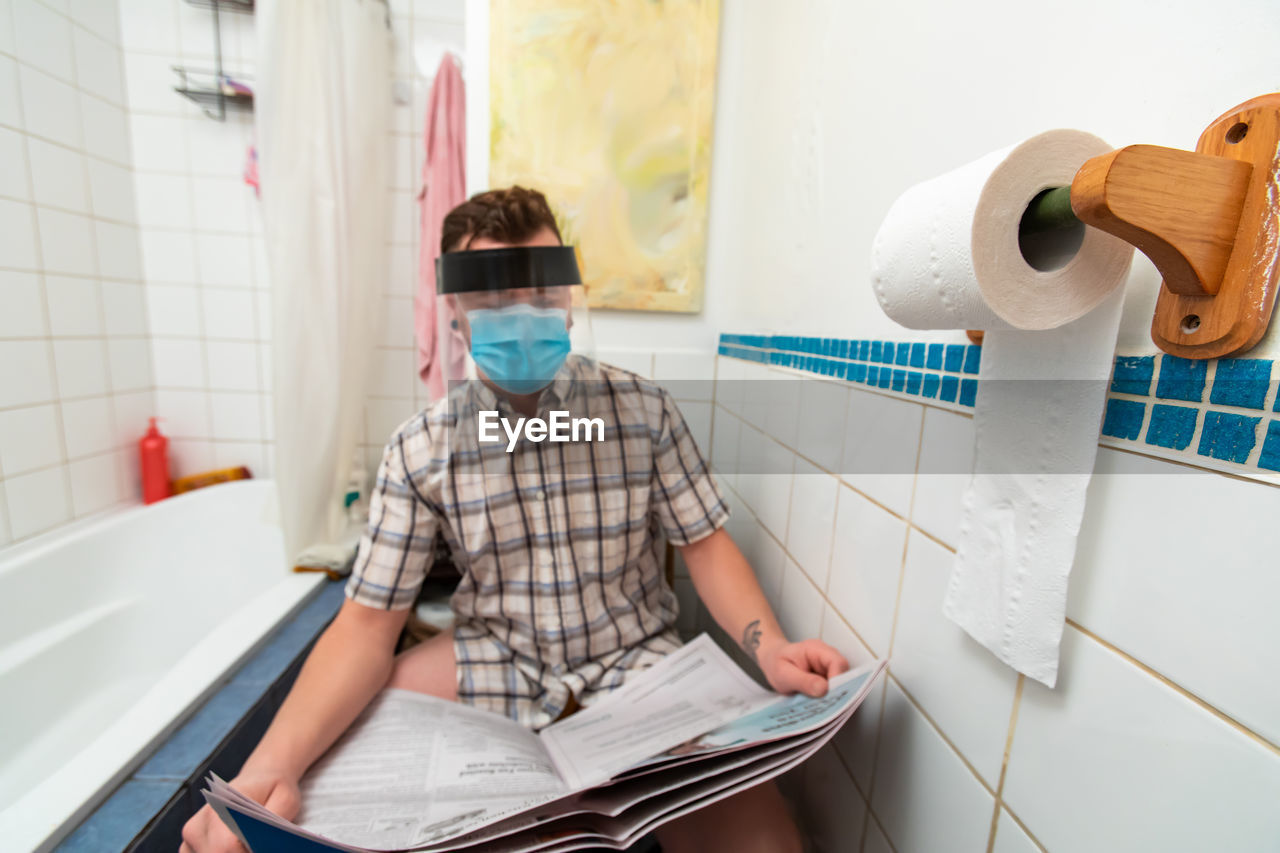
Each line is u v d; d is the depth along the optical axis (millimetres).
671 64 1078
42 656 1188
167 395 1690
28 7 1288
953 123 451
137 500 1609
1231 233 238
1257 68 236
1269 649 232
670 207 1125
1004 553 372
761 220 953
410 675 751
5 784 1059
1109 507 309
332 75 1241
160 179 1586
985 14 414
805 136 772
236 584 1542
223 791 384
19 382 1291
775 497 864
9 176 1265
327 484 1321
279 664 897
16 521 1281
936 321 322
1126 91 303
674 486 807
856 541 605
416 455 720
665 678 728
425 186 1414
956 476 437
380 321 1695
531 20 1044
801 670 599
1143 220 227
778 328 862
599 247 1125
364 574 698
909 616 502
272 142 1182
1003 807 385
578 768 562
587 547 766
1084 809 321
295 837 394
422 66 1578
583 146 1091
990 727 398
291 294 1223
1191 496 265
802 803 723
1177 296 265
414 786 533
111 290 1523
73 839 562
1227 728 249
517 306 653
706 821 604
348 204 1335
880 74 573
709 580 798
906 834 498
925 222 297
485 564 750
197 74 1549
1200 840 260
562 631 752
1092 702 318
